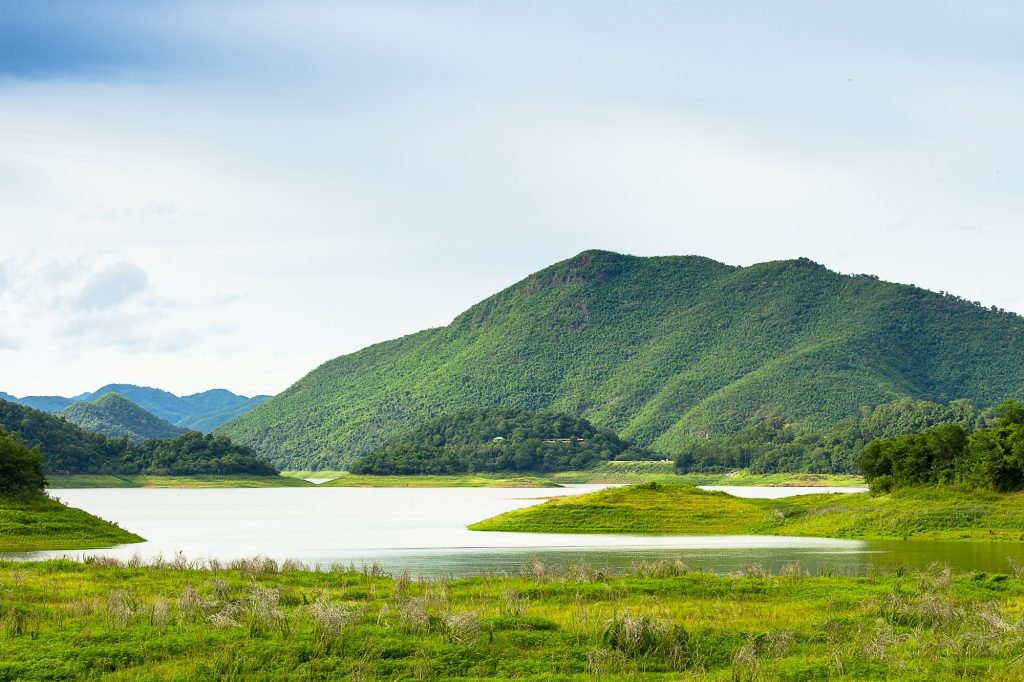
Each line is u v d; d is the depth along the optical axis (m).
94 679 32.47
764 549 88.69
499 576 58.25
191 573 58.28
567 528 116.06
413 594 49.31
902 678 32.69
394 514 181.12
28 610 41.69
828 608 45.00
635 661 35.06
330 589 51.31
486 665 34.34
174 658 34.59
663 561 59.31
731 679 32.78
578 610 42.00
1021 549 86.31
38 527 97.75
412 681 32.75
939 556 79.75
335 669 33.50
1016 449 116.19
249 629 37.44
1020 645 36.16
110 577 55.84
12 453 110.69
